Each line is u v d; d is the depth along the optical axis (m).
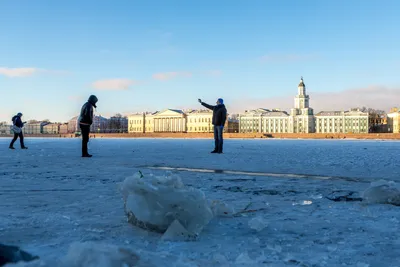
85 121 13.45
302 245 2.81
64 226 3.38
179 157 13.48
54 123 178.12
